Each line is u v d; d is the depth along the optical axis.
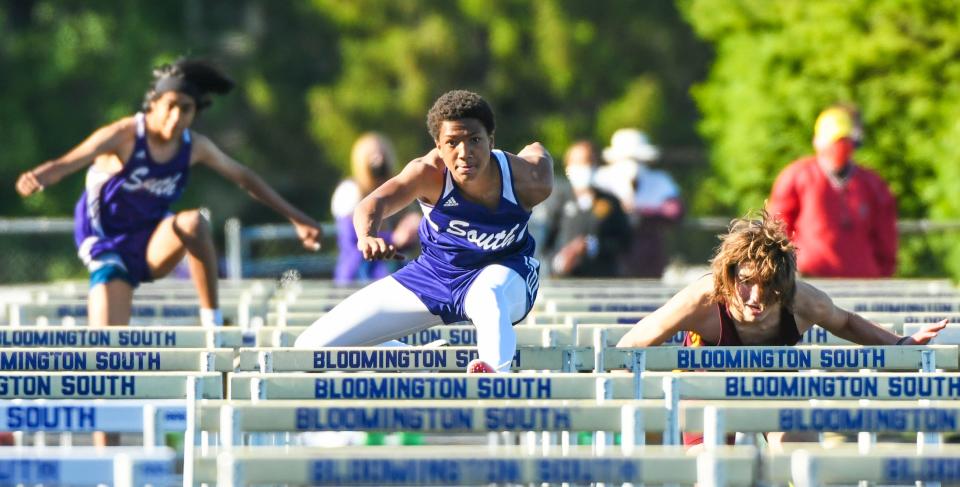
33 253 83.25
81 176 94.12
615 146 46.41
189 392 17.17
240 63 105.25
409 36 99.56
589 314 25.64
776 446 21.44
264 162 104.25
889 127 47.56
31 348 20.22
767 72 49.75
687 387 17.77
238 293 35.34
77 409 16.02
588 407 15.73
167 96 25.95
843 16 48.16
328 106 99.44
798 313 21.25
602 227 41.19
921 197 47.50
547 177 21.28
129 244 26.59
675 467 13.37
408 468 13.30
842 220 35.28
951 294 32.88
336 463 13.25
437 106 20.22
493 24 99.12
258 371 20.17
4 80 92.75
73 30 93.56
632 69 101.00
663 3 100.81
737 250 20.39
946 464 13.66
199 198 99.06
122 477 12.60
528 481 13.33
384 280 22.08
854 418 15.96
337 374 17.23
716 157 52.66
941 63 47.09
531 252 22.17
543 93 102.81
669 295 34.12
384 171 40.56
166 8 104.94
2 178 92.88
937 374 17.84
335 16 101.88
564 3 99.50
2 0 97.38
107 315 26.30
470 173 20.22
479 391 17.30
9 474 13.15
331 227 50.03
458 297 21.48
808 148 49.06
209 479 13.45
